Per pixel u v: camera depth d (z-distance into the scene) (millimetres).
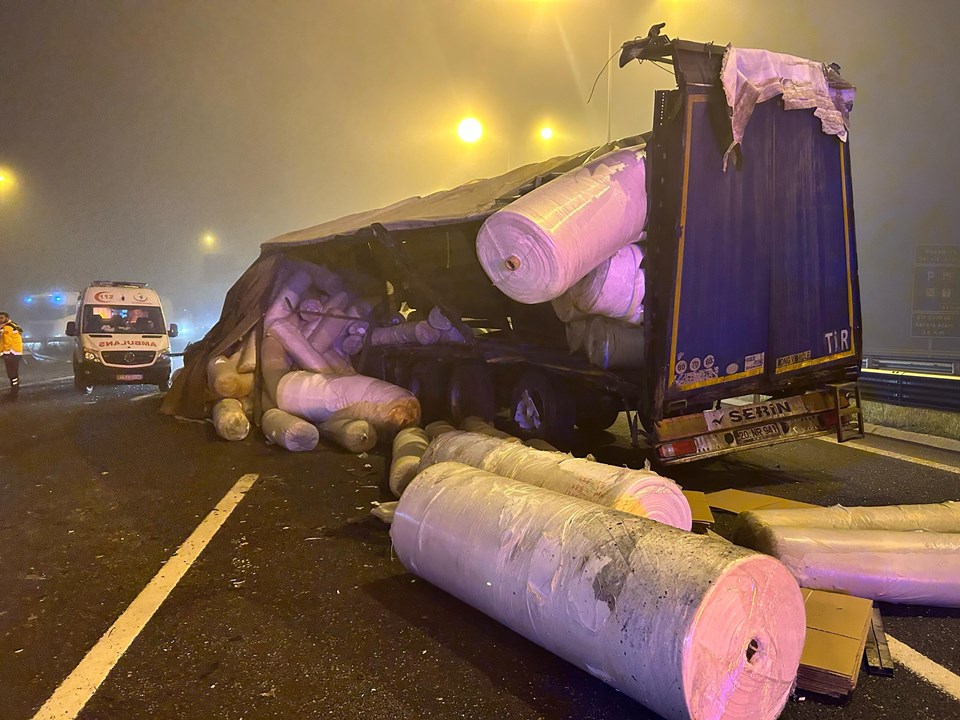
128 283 17719
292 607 3986
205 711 2980
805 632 3018
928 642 3514
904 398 9047
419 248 9484
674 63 5328
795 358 6160
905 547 3766
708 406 6055
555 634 2988
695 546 2707
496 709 2963
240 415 9188
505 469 4426
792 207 5977
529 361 7449
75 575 4512
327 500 6148
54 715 2957
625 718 2891
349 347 11023
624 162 5789
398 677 3225
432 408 9602
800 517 4152
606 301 5879
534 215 5379
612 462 7223
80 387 16031
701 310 5648
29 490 6652
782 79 5684
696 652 2447
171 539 5188
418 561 3898
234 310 11461
